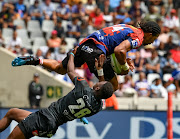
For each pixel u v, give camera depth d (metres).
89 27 47.94
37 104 38.00
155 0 53.09
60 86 39.34
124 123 31.27
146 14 50.53
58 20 47.28
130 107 37.22
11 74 39.38
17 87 39.31
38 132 17.31
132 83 39.59
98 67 16.97
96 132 31.02
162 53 45.88
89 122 30.98
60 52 42.31
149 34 17.53
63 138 30.73
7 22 45.97
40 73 39.16
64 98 17.28
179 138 31.47
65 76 41.34
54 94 39.22
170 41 46.81
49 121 17.08
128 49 16.95
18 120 17.86
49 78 39.25
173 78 40.56
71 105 16.92
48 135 17.61
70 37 46.94
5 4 46.59
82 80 16.92
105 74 17.91
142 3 53.19
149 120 31.50
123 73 17.67
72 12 49.78
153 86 38.66
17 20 47.03
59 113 17.20
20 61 17.94
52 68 18.41
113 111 31.27
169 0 55.12
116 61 17.38
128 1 54.88
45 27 47.84
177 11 54.72
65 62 18.23
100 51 17.31
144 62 42.53
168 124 26.58
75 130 30.86
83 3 52.28
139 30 17.42
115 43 17.23
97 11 48.44
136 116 31.44
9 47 42.84
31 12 48.06
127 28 17.36
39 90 38.06
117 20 49.12
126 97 37.62
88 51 17.50
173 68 43.09
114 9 51.16
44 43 45.94
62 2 49.78
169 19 51.59
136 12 51.38
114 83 18.25
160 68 42.94
